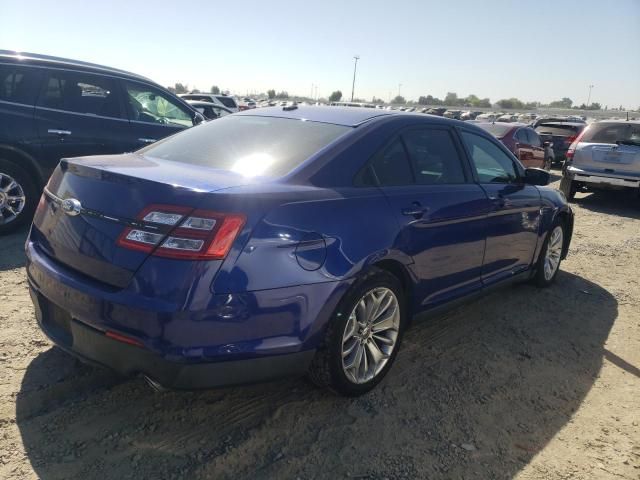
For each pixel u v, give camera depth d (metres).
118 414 2.84
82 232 2.63
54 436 2.63
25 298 4.19
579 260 6.57
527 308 4.80
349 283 2.82
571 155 10.86
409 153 3.48
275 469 2.50
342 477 2.48
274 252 2.53
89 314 2.52
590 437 2.94
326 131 3.26
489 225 4.01
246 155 3.10
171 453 2.57
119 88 6.56
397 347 3.33
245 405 3.01
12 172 5.77
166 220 2.37
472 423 2.98
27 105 5.80
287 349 2.63
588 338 4.25
